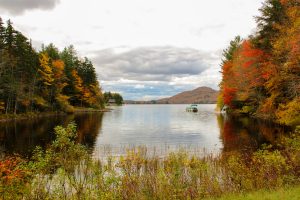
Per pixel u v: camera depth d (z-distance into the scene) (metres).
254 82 40.97
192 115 81.81
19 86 55.41
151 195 9.01
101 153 22.33
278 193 8.00
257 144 24.52
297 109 28.66
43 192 8.73
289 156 11.19
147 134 36.72
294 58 25.80
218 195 9.16
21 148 25.05
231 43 72.94
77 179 9.64
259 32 38.91
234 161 12.93
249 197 7.97
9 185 8.16
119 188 9.28
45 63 67.88
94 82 99.06
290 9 28.92
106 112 93.38
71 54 99.88
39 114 61.97
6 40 55.41
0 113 51.31
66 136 9.17
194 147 25.78
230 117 60.12
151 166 14.69
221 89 71.69
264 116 43.72
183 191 9.16
